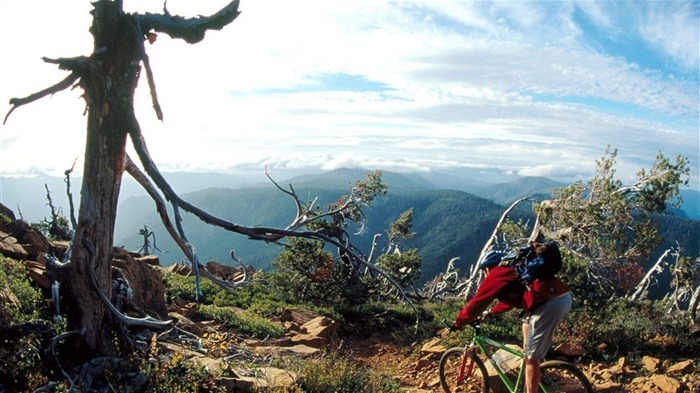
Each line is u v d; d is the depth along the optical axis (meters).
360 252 7.36
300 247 17.09
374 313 16.78
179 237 6.86
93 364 6.52
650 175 18.23
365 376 8.42
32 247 10.95
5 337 6.14
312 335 12.54
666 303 18.81
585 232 17.92
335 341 13.36
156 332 8.87
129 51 6.54
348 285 17.47
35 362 6.48
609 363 11.08
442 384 8.32
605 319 13.15
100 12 6.38
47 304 7.92
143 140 6.71
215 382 7.16
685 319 13.31
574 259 14.48
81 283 6.94
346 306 16.77
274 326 12.60
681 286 21.98
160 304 10.46
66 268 7.01
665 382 9.39
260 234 6.82
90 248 6.87
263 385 7.53
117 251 10.49
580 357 11.36
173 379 6.91
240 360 8.77
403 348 13.12
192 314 11.98
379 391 8.55
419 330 14.09
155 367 7.00
